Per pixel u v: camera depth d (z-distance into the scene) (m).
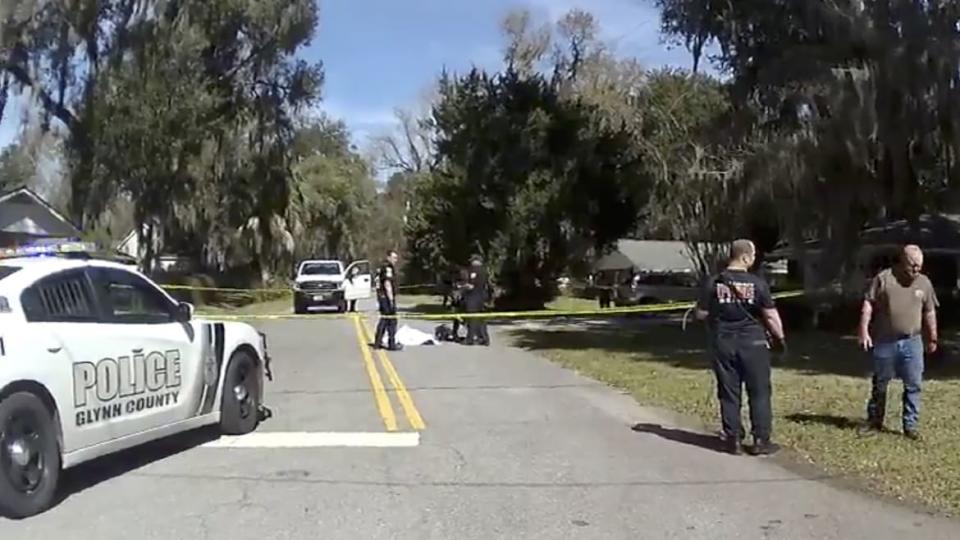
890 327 10.02
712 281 9.52
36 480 7.16
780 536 6.54
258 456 9.23
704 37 25.69
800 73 21.56
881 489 7.83
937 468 8.41
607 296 41.09
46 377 7.30
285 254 54.66
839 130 20.56
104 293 8.41
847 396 12.95
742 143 24.47
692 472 8.52
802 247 24.92
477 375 15.90
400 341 22.44
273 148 42.62
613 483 8.09
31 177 42.03
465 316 22.28
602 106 51.56
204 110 36.34
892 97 20.12
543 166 36.81
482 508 7.29
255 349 10.71
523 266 36.81
